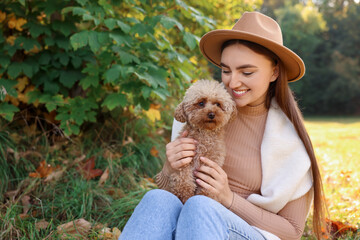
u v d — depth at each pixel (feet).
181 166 6.50
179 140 6.74
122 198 10.12
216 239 5.61
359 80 89.66
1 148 11.09
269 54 6.77
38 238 8.39
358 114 89.35
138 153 13.21
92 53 12.30
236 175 7.11
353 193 12.21
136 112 14.35
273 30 7.04
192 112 6.62
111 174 11.62
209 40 7.48
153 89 10.58
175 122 8.07
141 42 11.75
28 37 12.55
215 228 5.69
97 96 12.67
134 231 5.86
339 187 13.21
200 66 17.63
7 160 11.35
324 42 93.40
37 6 11.89
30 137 12.87
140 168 12.65
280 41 7.07
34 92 12.09
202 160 6.41
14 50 11.46
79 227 8.66
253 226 6.44
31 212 9.48
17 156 11.31
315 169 6.79
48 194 10.28
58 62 12.23
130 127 14.24
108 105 11.06
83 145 13.01
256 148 7.13
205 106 6.51
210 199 6.02
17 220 8.86
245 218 6.48
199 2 13.70
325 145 25.39
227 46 6.91
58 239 8.05
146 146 13.67
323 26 87.81
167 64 12.65
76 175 11.34
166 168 6.88
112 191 10.71
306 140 6.86
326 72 90.94
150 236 5.80
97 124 14.05
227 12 17.53
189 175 6.50
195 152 6.59
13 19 12.44
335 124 55.47
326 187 12.92
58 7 11.71
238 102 7.00
